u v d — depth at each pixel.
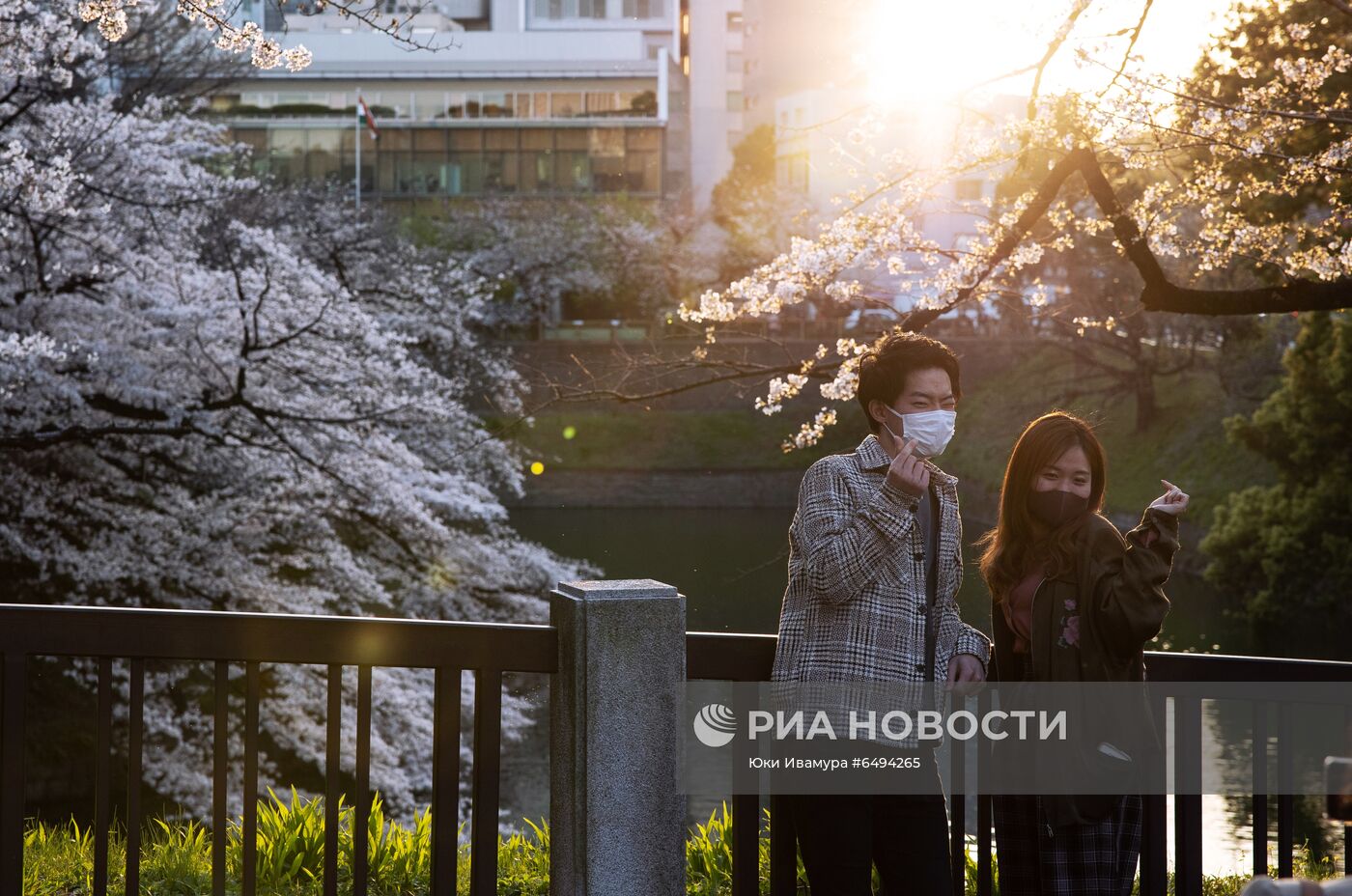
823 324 45.91
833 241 8.02
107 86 16.41
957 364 2.82
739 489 43.94
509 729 16.12
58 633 3.14
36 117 11.33
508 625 3.15
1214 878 4.96
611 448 44.78
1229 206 7.82
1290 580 22.66
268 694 13.70
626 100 61.94
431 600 16.28
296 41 59.75
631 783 3.09
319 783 13.74
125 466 13.07
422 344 20.17
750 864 3.27
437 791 3.15
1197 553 29.08
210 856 4.62
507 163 60.12
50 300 11.51
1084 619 2.79
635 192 60.56
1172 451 34.78
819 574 2.68
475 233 47.94
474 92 61.47
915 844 2.81
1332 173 6.93
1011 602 2.97
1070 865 2.87
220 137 19.39
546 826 5.18
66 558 12.72
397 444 14.37
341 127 58.78
